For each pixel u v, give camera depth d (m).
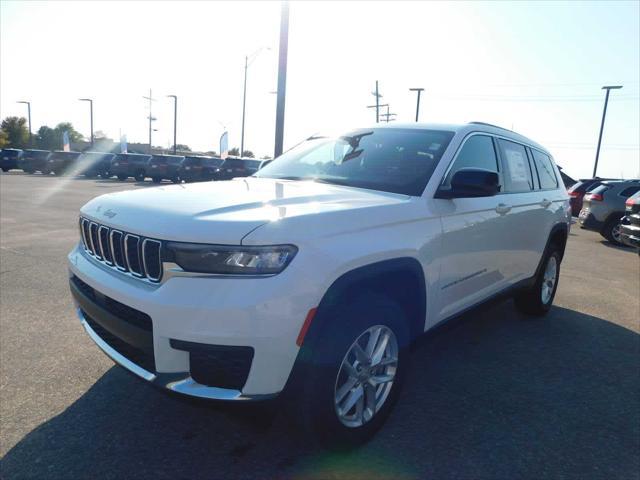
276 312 2.18
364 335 2.66
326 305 2.33
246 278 2.18
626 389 3.58
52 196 17.56
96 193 19.80
